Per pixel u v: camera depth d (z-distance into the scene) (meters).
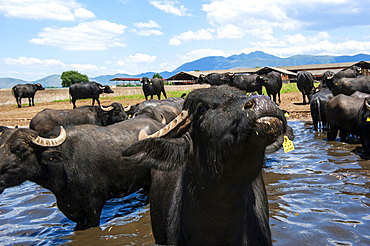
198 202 2.60
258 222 2.92
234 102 2.33
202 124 2.44
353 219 4.93
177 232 3.01
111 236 5.05
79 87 25.05
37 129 11.65
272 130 1.95
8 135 5.30
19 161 5.23
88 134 5.87
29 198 7.24
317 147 10.39
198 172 2.56
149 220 5.60
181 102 12.21
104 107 12.23
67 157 5.50
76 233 5.30
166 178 3.62
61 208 5.64
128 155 2.59
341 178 6.97
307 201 5.73
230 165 2.28
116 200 6.93
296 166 8.09
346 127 10.91
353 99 10.95
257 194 3.17
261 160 2.25
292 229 4.63
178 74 83.75
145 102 11.73
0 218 6.09
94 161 5.67
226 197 2.44
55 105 30.91
